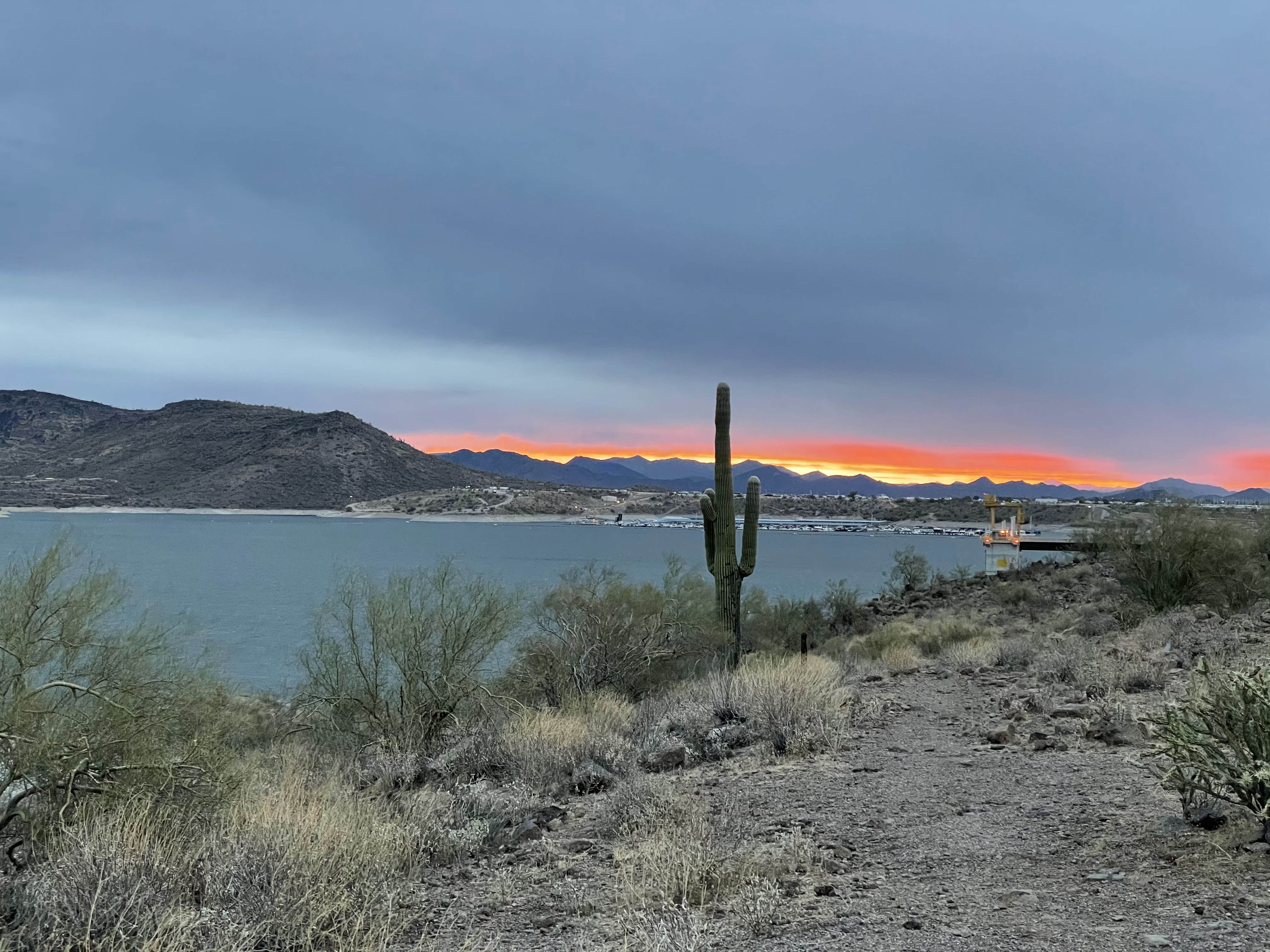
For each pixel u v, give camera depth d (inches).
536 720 453.4
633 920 194.1
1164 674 456.8
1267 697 213.6
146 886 194.7
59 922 178.4
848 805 286.0
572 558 5270.7
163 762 281.4
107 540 6176.2
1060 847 223.0
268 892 200.5
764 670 533.3
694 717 470.0
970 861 219.6
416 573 621.3
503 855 264.7
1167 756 268.1
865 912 188.4
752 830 260.5
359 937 190.1
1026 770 312.7
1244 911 167.5
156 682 295.7
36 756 249.1
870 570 4512.8
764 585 3275.1
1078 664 509.0
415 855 260.7
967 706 472.1
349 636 588.7
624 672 722.8
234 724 348.8
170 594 2576.3
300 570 3873.0
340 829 245.4
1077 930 168.2
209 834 247.3
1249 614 694.5
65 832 228.4
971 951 162.7
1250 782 203.3
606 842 271.1
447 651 565.3
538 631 760.3
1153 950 155.1
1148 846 215.3
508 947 186.5
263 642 1614.2
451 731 540.1
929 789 299.1
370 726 560.7
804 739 386.0
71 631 276.2
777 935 178.5
